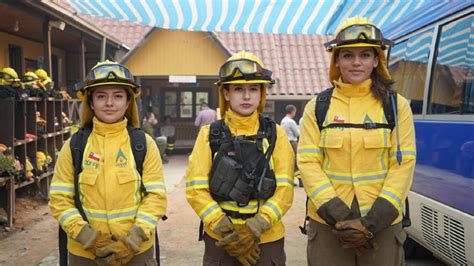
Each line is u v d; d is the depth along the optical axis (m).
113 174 2.55
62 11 8.09
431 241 3.53
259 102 2.79
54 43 12.03
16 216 6.46
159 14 5.62
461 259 3.03
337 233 2.38
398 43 4.85
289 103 15.56
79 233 2.41
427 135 3.63
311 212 2.73
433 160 3.48
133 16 5.70
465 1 3.41
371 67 2.61
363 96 2.62
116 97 2.62
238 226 2.49
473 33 3.18
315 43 15.97
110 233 2.53
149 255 2.64
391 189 2.44
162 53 13.90
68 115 8.82
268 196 2.64
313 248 2.70
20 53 10.59
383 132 2.53
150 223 2.51
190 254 5.01
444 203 3.28
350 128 2.55
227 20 5.80
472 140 2.88
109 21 15.88
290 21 5.82
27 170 6.55
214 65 13.99
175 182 10.02
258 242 2.54
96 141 2.61
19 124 6.54
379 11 5.55
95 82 2.54
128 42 15.16
